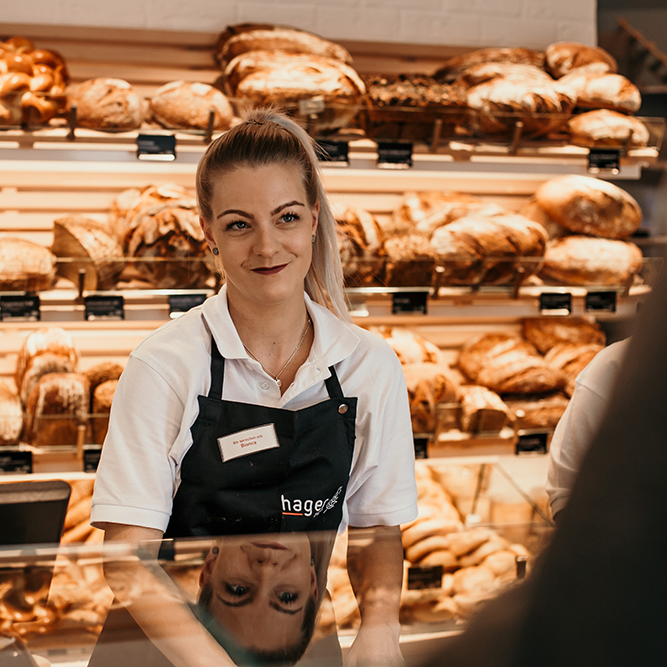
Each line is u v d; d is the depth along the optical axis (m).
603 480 0.20
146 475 1.04
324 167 1.92
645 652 0.19
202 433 1.08
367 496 1.19
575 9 2.45
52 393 1.80
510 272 2.06
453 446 2.05
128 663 0.59
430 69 2.37
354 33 2.30
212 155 1.05
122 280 1.96
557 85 2.09
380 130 1.96
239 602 0.65
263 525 1.09
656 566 0.19
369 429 1.15
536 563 0.23
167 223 1.85
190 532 1.09
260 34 2.03
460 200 2.24
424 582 0.68
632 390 0.20
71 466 1.86
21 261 1.78
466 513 1.66
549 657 0.20
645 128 2.08
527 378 2.08
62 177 2.11
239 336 1.15
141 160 1.85
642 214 2.28
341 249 1.91
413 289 2.01
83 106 1.80
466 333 2.41
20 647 0.61
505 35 2.41
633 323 0.21
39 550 0.71
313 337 1.17
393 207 2.38
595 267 2.06
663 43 3.20
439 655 0.24
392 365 1.17
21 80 1.79
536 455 2.06
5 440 1.81
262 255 1.03
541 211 2.27
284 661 0.59
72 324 2.15
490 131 2.05
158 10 2.16
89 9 2.12
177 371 1.08
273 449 1.08
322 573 0.70
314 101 1.87
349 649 0.60
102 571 0.68
